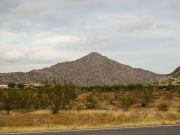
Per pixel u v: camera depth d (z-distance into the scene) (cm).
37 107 3050
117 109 3353
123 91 5259
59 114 2642
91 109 3300
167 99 4709
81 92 5075
